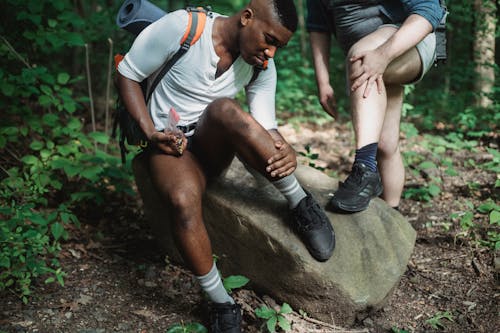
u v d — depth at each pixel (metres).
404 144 4.95
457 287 2.87
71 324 2.50
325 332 2.50
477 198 3.79
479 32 5.72
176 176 2.33
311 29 3.15
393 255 2.64
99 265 2.97
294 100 6.03
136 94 2.44
